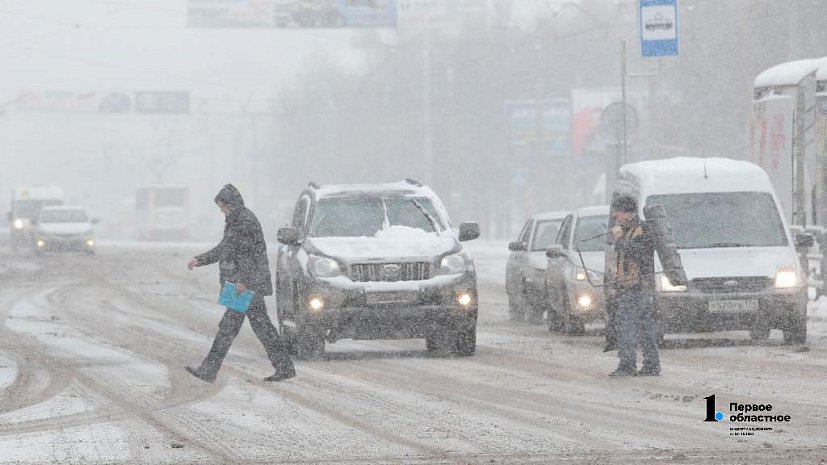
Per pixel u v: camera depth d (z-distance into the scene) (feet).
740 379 106.11
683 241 140.26
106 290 261.24
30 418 89.86
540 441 77.00
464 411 90.22
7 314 199.41
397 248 129.59
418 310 127.54
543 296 166.91
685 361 121.29
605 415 87.51
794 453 71.92
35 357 133.90
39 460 72.33
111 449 75.97
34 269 346.95
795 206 183.62
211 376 108.99
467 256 130.82
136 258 409.49
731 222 142.00
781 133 186.70
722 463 69.10
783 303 133.80
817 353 126.41
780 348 132.05
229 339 109.29
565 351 134.31
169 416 90.17
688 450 73.26
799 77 184.03
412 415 88.84
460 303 128.57
